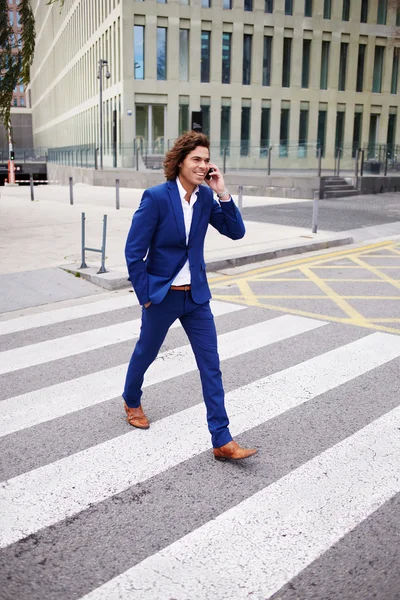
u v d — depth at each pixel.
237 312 7.46
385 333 6.61
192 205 3.66
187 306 3.77
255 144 27.58
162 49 38.31
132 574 2.78
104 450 3.99
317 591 2.67
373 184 25.91
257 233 13.59
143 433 4.24
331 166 25.36
